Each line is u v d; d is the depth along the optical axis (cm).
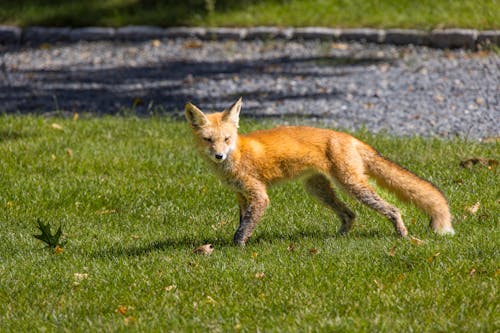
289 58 2466
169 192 1344
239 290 911
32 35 2834
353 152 1098
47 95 2211
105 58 2609
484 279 891
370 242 1052
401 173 1090
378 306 841
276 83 2206
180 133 1712
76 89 2264
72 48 2744
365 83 2142
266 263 987
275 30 2680
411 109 1884
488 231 1061
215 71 2381
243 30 2716
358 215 1208
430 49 2447
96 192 1338
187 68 2436
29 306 906
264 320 823
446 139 1605
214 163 1098
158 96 2150
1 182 1385
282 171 1105
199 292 913
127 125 1791
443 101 1933
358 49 2500
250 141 1098
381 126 1761
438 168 1380
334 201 1150
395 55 2409
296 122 1811
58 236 1106
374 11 2716
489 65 2230
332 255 999
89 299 916
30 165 1480
